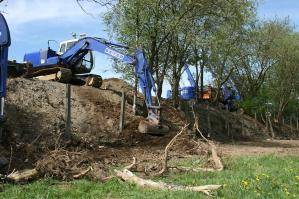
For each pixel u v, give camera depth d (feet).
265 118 166.09
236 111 158.61
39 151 58.08
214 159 55.11
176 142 74.64
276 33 167.43
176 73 110.01
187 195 37.01
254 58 169.27
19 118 68.28
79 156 54.60
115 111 86.12
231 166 55.21
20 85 78.38
